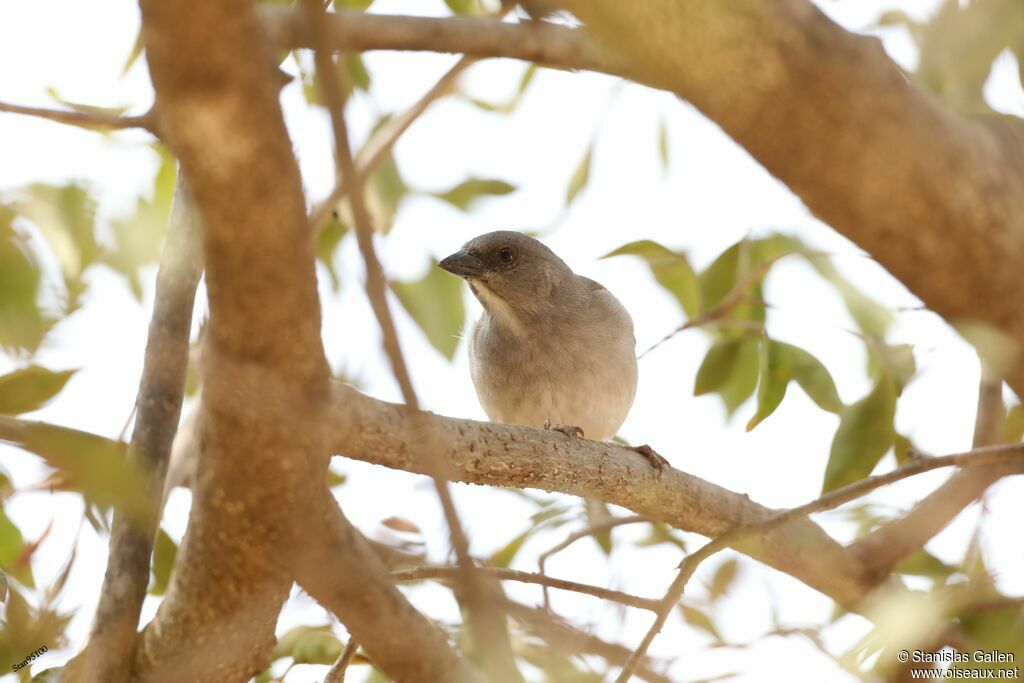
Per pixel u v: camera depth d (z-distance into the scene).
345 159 3.13
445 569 7.41
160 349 6.84
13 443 3.93
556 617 7.21
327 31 3.09
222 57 3.21
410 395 3.38
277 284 4.11
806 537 8.22
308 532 5.37
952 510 8.00
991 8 5.70
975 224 3.36
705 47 2.89
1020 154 3.44
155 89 3.33
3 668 6.32
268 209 3.77
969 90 5.75
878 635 5.65
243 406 4.68
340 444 6.20
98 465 3.97
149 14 3.11
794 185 3.27
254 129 3.45
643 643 6.54
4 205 7.60
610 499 8.31
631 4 2.85
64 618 6.49
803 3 2.98
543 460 7.68
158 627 6.06
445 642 5.87
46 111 5.20
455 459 7.26
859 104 3.03
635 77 3.27
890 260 3.49
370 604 5.66
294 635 8.13
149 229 7.95
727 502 8.61
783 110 3.01
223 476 5.10
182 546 5.70
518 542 9.60
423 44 6.70
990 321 3.71
